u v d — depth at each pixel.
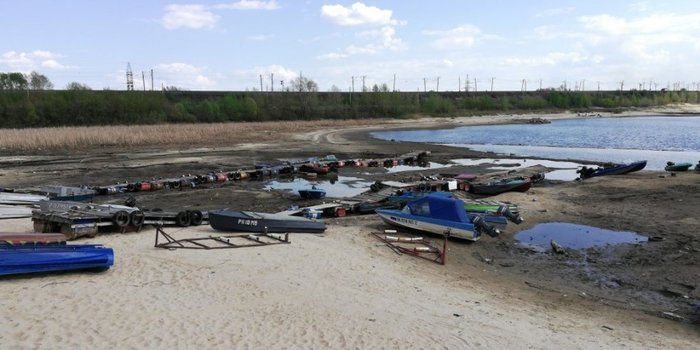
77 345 8.62
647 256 17.86
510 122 116.62
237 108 103.38
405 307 11.97
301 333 9.84
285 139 68.75
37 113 80.88
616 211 24.84
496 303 13.05
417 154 47.09
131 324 9.66
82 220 16.47
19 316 9.63
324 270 14.47
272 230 18.72
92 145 54.47
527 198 28.05
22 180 32.28
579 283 15.34
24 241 13.26
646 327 11.97
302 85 139.88
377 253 16.94
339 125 101.69
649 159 48.72
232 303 11.25
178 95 120.94
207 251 15.47
